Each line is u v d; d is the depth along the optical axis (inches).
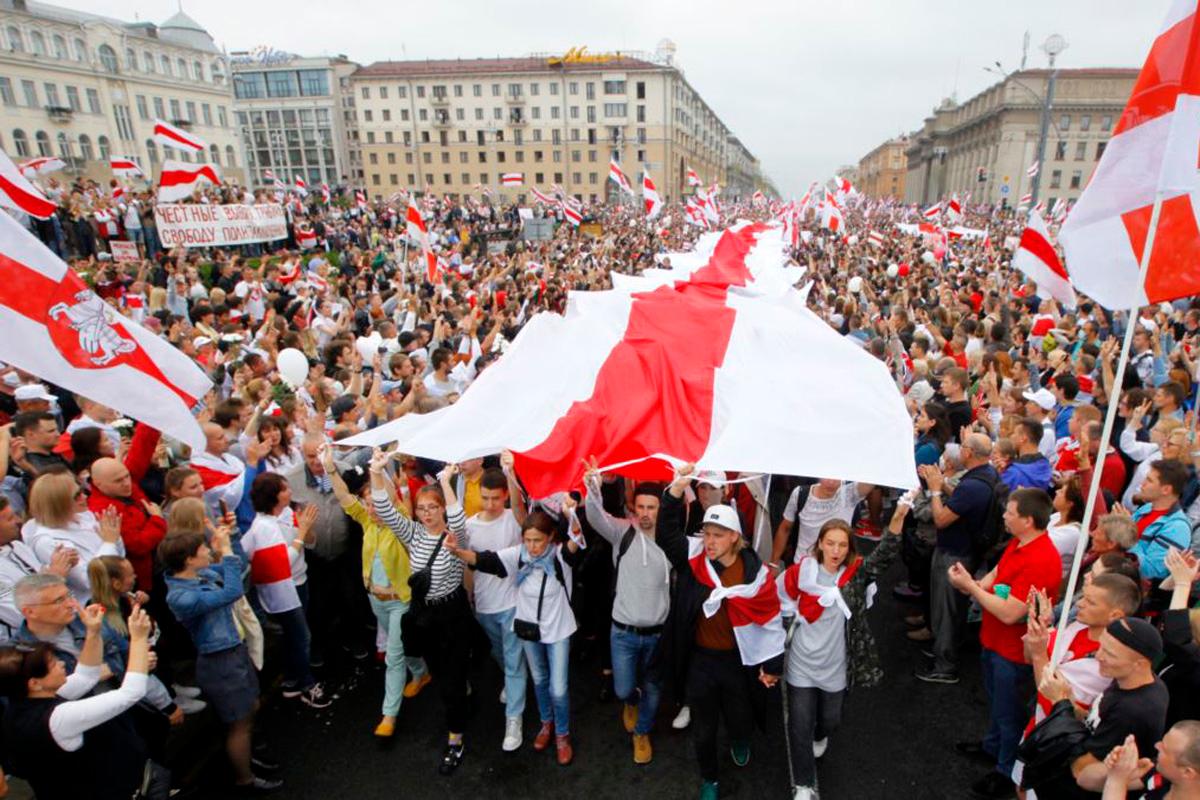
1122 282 142.6
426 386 280.2
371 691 193.0
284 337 322.3
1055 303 514.0
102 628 137.0
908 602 230.2
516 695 169.2
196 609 140.6
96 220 635.5
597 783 160.4
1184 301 518.3
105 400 143.8
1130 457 231.0
